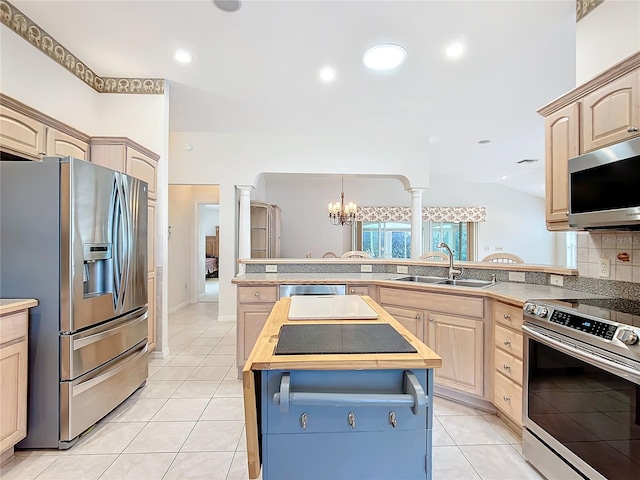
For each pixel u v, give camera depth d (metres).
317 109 3.85
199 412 2.19
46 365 1.78
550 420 1.54
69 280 1.78
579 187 1.71
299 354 0.97
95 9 2.24
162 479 1.58
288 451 0.98
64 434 1.78
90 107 3.05
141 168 2.97
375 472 0.99
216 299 6.69
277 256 6.30
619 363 1.20
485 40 2.55
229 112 3.94
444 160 5.93
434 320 2.39
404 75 3.08
